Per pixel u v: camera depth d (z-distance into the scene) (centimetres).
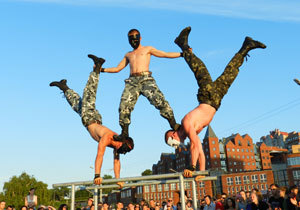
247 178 7069
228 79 824
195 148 736
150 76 863
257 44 855
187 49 857
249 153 10912
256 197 877
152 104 828
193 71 827
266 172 6900
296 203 816
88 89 905
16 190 5625
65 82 1031
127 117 829
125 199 7288
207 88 792
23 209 1135
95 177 774
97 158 795
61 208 828
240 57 854
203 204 1251
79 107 940
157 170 12356
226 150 10525
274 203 918
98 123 871
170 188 7875
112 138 822
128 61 908
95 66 924
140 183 814
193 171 709
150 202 1296
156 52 873
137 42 886
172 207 1384
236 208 1069
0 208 1256
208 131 10406
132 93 843
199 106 795
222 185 7069
